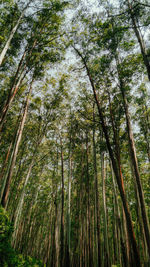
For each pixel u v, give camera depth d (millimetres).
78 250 13922
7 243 3492
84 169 14914
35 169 16359
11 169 7289
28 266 3895
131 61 7520
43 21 9078
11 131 12062
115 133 7895
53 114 13234
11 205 12812
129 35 7812
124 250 7664
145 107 10984
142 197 5844
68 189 11969
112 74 7867
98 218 9586
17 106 12234
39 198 19969
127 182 13312
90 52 8602
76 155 15812
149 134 10750
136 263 4949
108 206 14938
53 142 15320
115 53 7852
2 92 10469
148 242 5230
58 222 16188
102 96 10039
